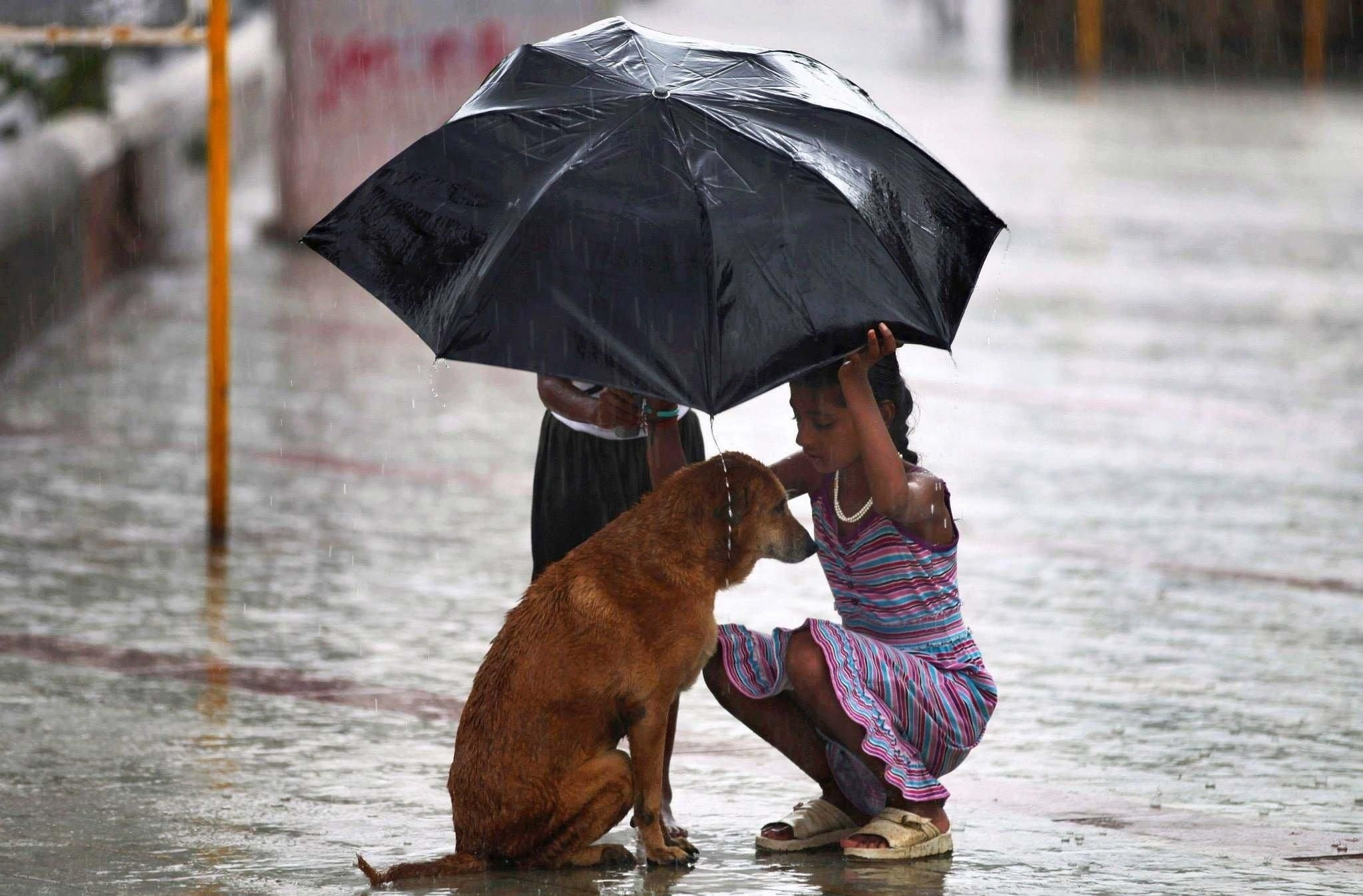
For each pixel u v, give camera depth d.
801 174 7.40
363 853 8.15
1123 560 14.26
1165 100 55.69
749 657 8.21
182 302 25.77
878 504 7.98
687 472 7.99
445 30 29.45
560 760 7.69
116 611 12.63
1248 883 7.81
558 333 7.07
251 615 12.60
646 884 7.68
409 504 16.02
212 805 8.84
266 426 18.88
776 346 7.09
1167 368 22.34
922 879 7.84
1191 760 9.80
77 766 9.42
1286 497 16.34
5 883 7.61
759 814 8.92
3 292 20.95
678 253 7.16
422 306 7.36
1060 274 28.97
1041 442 18.52
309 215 30.48
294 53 29.73
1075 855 8.21
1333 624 12.59
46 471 16.86
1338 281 28.59
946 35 68.94
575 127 7.52
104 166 26.16
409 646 11.93
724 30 66.62
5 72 24.23
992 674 11.43
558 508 8.80
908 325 7.29
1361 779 9.48
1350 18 65.44
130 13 13.91
